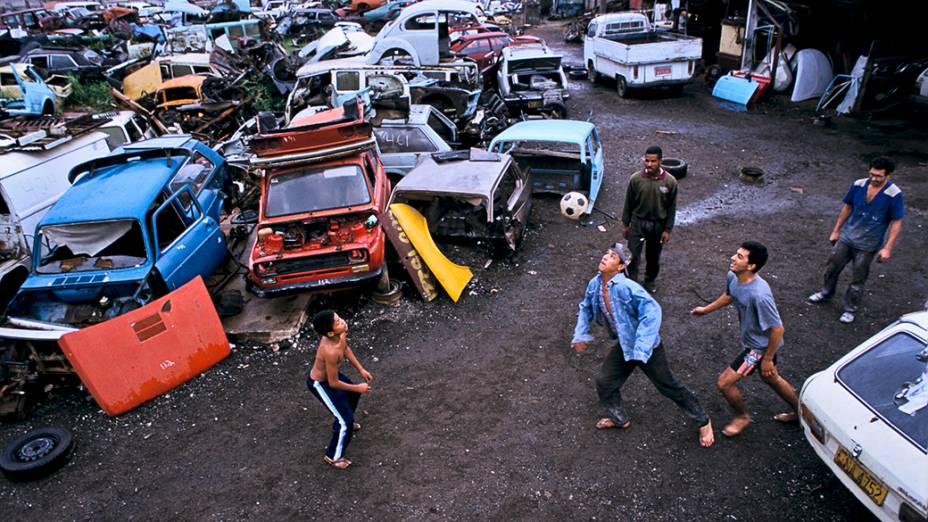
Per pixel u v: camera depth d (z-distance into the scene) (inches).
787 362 227.0
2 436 225.3
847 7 582.2
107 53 916.6
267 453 204.4
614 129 551.5
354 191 297.0
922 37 564.1
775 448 187.6
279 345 265.3
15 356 236.7
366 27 1215.6
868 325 245.1
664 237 261.3
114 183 288.7
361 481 188.5
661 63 623.5
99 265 265.4
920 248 303.4
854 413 148.1
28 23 1211.9
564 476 183.9
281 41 1060.5
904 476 131.0
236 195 410.3
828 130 507.2
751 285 164.1
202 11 1239.5
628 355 169.3
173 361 240.2
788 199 377.7
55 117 428.1
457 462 192.9
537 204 394.9
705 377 222.7
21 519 186.2
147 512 184.4
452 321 274.2
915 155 433.1
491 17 1208.8
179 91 603.8
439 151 374.0
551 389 224.2
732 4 702.5
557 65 602.5
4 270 297.9
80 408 237.3
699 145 492.4
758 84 591.5
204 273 305.7
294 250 277.7
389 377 238.2
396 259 317.4
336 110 353.7
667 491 175.5
